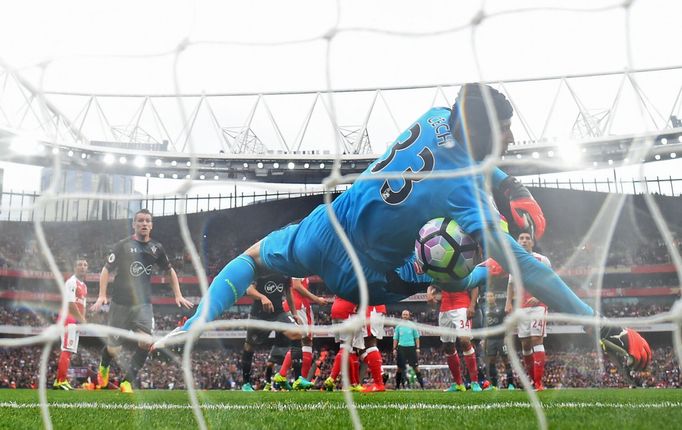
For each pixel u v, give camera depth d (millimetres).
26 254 39156
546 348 31234
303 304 10734
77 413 4121
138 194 2768
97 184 42875
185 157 32875
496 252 3842
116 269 8500
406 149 4402
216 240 42094
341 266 4883
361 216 4594
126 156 32875
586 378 25438
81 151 31516
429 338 37125
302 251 4938
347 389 2355
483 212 3979
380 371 9086
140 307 8516
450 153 4199
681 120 30688
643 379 27062
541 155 31484
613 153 30203
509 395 6609
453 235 4738
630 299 38250
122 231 41719
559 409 4051
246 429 3027
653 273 38125
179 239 42156
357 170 34188
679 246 37062
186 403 5391
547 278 3711
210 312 4453
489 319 9969
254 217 41969
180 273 40156
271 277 9906
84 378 30812
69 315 9672
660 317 2305
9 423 3289
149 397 6559
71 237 41375
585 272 19016
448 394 7621
